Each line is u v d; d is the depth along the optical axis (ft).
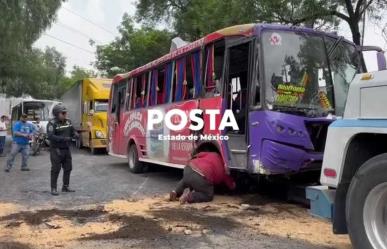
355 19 47.78
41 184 41.52
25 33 91.97
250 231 23.80
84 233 23.67
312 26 47.88
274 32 29.58
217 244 21.61
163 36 135.85
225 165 31.86
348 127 18.08
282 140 28.02
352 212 17.63
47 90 212.02
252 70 29.32
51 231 24.17
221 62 32.81
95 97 78.59
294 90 29.25
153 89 45.32
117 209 29.50
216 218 26.61
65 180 37.22
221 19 56.65
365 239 17.20
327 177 19.01
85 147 88.84
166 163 42.01
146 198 34.12
